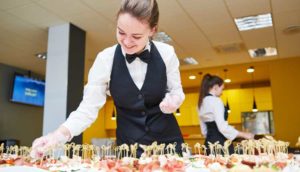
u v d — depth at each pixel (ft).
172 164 3.30
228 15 13.69
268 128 26.86
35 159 4.21
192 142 21.85
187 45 17.92
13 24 14.38
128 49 3.76
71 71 13.97
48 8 12.65
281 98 20.94
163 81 4.54
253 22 14.75
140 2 3.43
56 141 3.85
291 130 20.33
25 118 23.81
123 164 3.46
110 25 13.52
